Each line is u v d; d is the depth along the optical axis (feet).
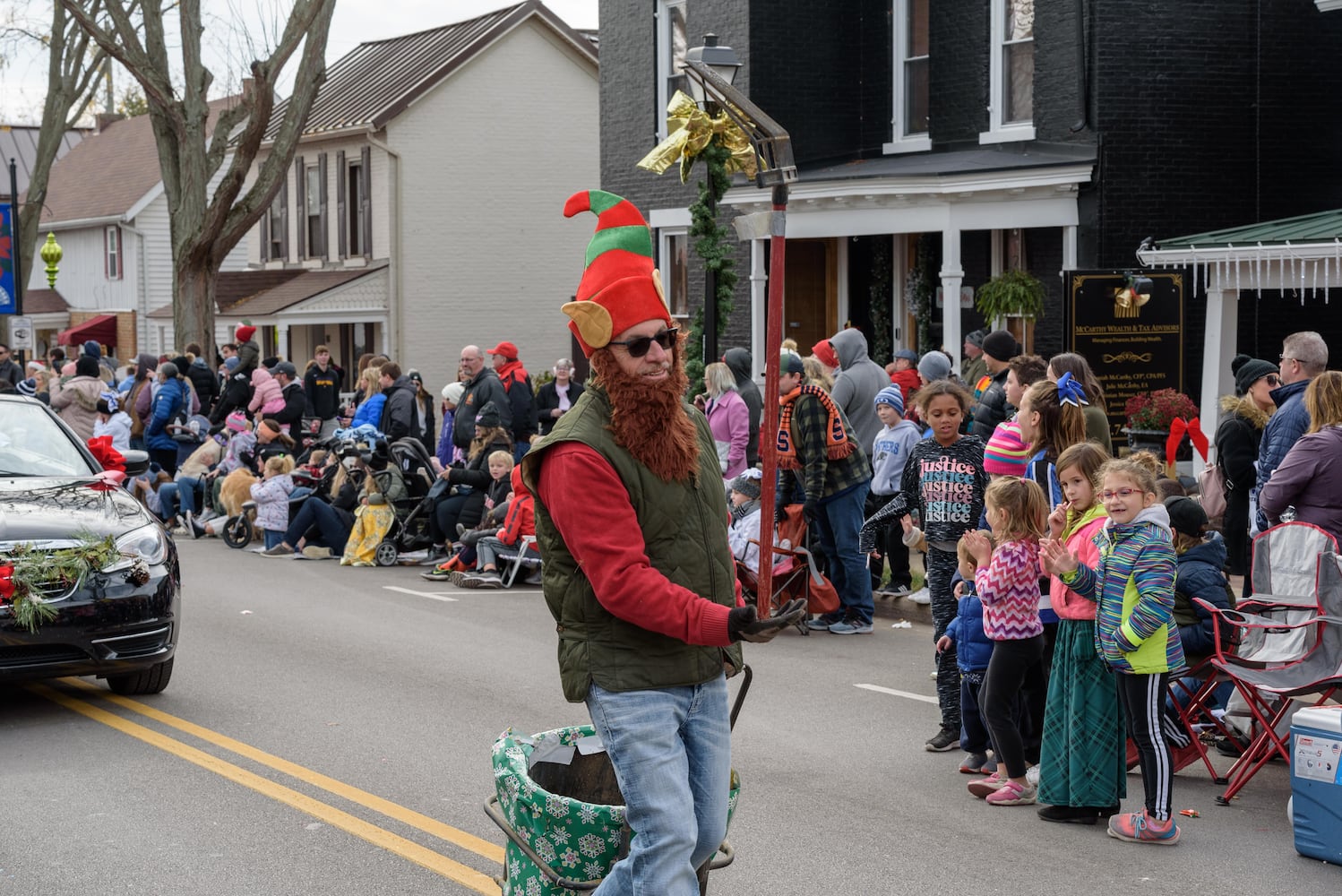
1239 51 56.39
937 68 64.08
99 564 25.85
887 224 60.08
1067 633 20.71
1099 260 55.62
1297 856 19.44
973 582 23.48
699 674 12.99
